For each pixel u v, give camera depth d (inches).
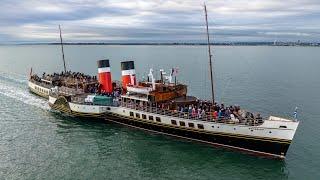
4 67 6382.9
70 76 3262.8
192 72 5497.1
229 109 1985.7
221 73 5418.3
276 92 3538.4
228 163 1723.7
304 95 3378.4
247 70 6008.9
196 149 1898.4
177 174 1608.0
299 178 1565.0
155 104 2154.3
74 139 2052.2
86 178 1551.4
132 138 2071.9
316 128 2223.2
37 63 7534.5
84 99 2506.2
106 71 2642.7
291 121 1673.2
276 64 7549.2
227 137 1860.2
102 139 2054.6
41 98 3193.9
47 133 2153.1
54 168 1644.9
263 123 1747.0
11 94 3348.9
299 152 1829.5
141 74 5157.5
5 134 2117.4
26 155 1790.1
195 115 1951.3
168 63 7391.7
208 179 1561.3
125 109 2260.1
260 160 1754.4
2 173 1581.0
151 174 1604.3
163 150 1887.3
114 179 1549.0
